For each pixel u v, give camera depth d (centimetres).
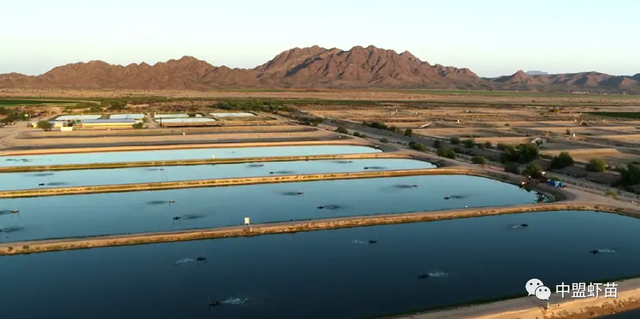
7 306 4066
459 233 6019
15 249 5216
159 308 4044
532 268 4953
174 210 6900
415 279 4644
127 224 6266
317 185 8506
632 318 3947
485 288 4453
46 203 7194
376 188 8312
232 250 5362
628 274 4834
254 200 7462
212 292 4334
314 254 5266
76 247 5372
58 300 4172
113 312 3972
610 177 9062
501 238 5862
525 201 7581
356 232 6009
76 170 9444
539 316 3919
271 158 10688
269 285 4484
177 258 5116
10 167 9281
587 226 6356
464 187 8462
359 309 4025
